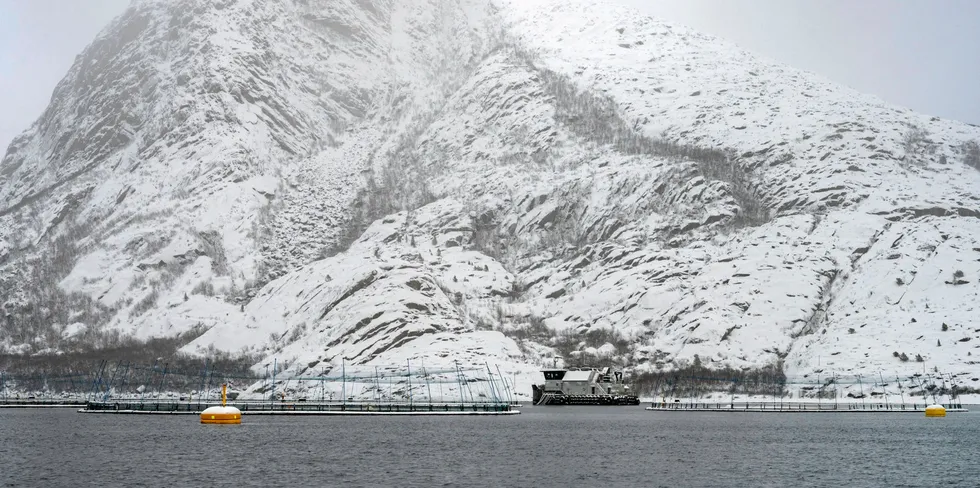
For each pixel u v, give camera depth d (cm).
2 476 11731
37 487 10950
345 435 16462
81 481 11338
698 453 13888
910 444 15012
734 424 19112
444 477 11625
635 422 19762
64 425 18800
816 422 19662
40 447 14588
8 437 16175
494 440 15675
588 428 18088
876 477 11644
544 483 11225
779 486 11025
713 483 11238
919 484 11131
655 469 12306
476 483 11212
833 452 14012
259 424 19138
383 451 14038
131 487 10912
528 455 13638
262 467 12362
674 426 18625
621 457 13462
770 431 17400
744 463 12850
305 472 11956
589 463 12825
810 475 11812
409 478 11544
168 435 16488
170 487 10906
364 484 11112
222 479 11438
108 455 13575
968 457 13362
